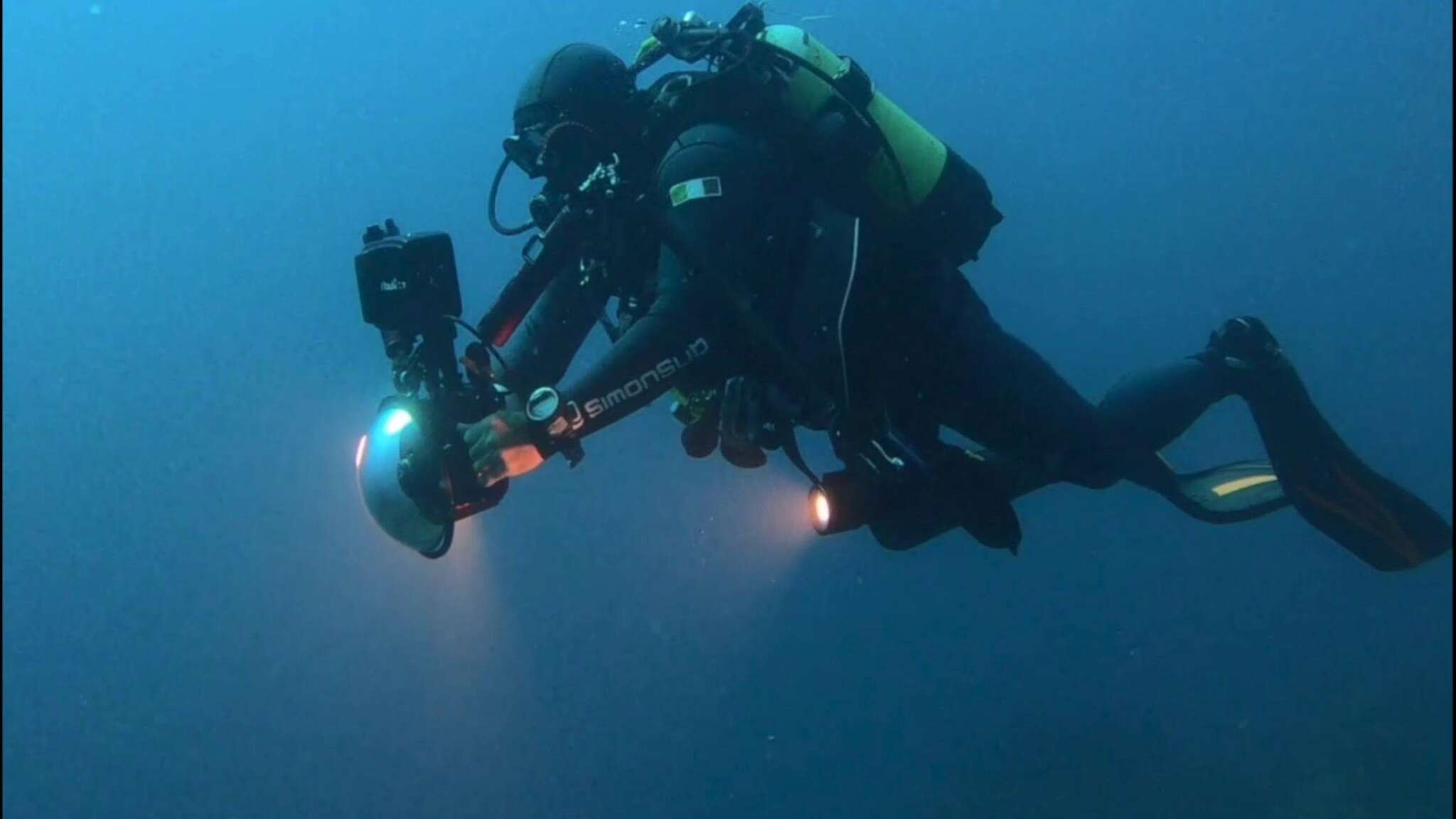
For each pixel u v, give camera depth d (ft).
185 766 46.78
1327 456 10.74
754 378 7.41
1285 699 26.43
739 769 28.55
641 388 6.71
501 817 30.19
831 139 7.60
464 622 39.17
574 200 6.97
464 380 6.47
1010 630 32.96
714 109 7.81
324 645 48.96
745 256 7.02
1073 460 8.71
